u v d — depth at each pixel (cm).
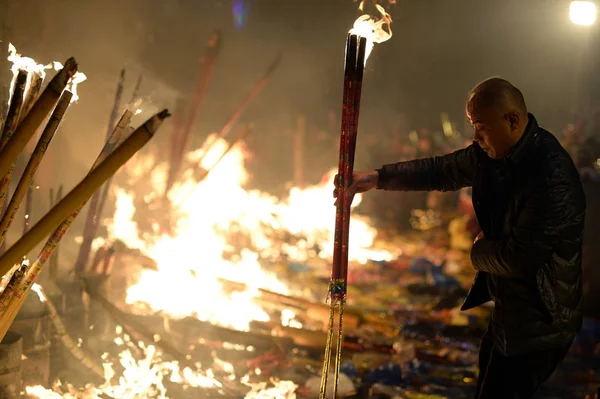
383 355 518
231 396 412
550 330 290
